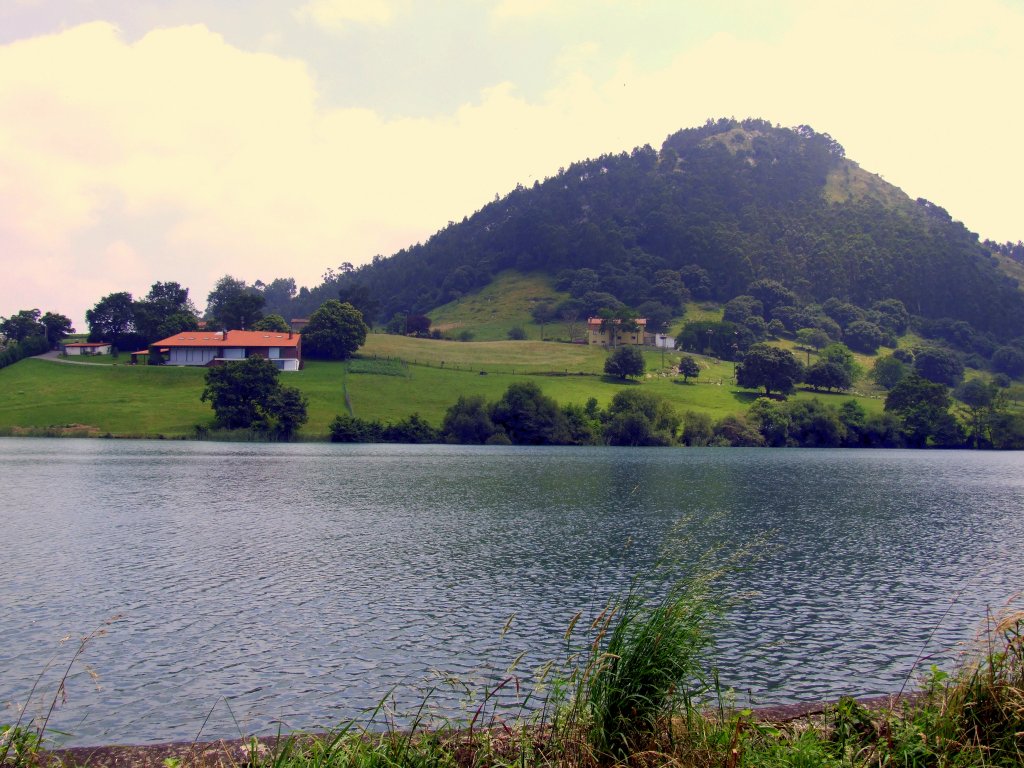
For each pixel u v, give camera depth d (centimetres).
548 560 4312
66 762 907
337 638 2795
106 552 4444
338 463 11206
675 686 1054
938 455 16188
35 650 2614
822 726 1029
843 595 3588
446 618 3081
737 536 5294
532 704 2089
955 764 955
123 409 16275
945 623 3089
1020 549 4912
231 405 15425
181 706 2147
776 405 17738
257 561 4231
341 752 927
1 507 6331
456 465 11150
